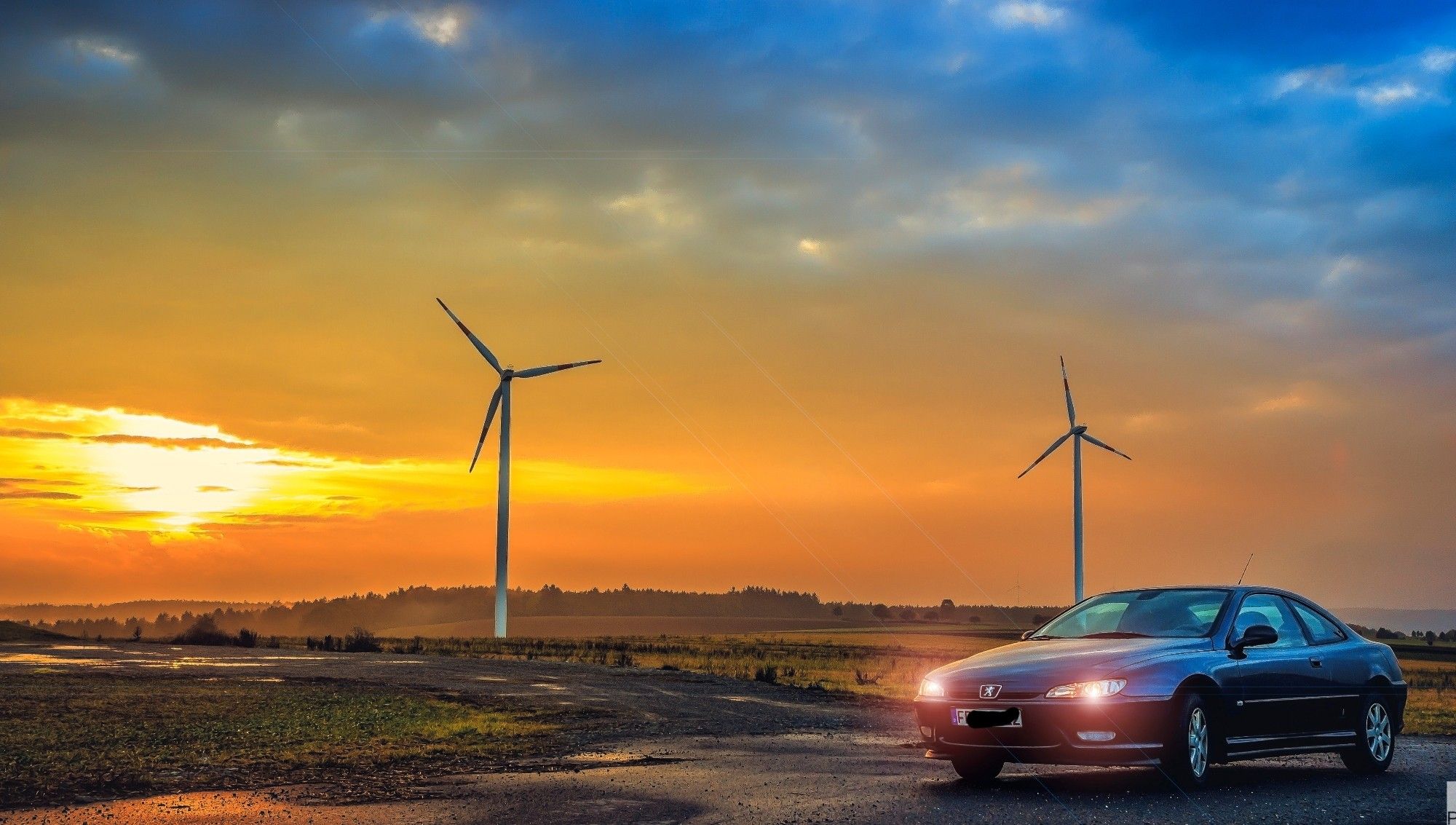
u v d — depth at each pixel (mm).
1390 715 13844
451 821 9906
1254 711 12383
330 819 10023
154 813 10422
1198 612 13023
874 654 59906
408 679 27875
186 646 45500
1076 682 11414
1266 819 9977
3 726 16812
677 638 91562
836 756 14852
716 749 15758
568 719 20125
